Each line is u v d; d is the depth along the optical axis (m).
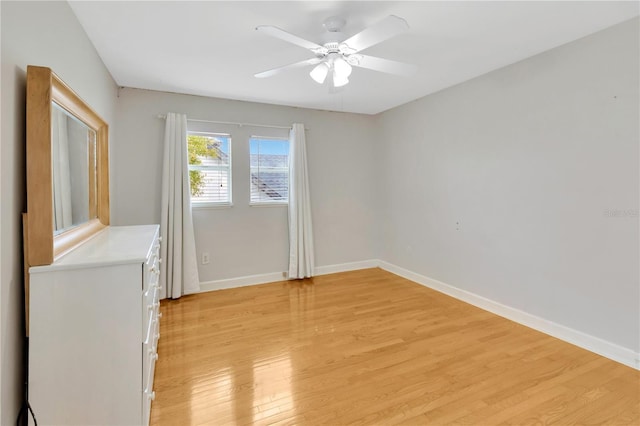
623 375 2.04
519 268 2.84
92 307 1.34
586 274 2.37
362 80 3.23
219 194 3.83
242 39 2.29
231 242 3.89
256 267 4.05
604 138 2.24
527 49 2.53
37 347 1.27
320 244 4.46
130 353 1.40
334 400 1.82
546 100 2.58
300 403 1.80
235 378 2.03
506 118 2.90
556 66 2.50
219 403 1.79
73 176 1.67
